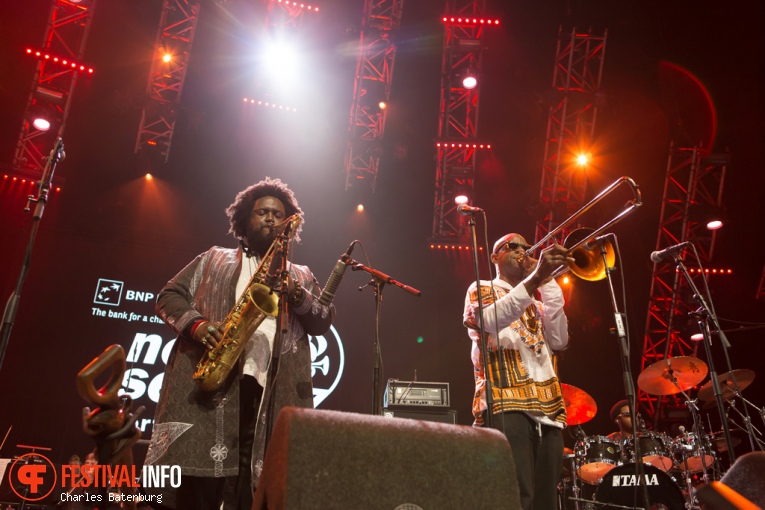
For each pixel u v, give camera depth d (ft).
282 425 5.76
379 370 14.52
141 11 39.96
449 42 41.75
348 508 5.53
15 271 34.09
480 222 40.57
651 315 40.40
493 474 6.17
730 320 38.55
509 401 12.49
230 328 10.39
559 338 13.94
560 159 41.65
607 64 44.09
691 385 28.04
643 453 25.34
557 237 40.37
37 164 36.70
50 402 32.30
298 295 11.21
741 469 7.22
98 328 34.19
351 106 41.70
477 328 13.26
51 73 37.47
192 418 9.94
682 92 42.73
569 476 27.40
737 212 41.52
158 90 38.96
